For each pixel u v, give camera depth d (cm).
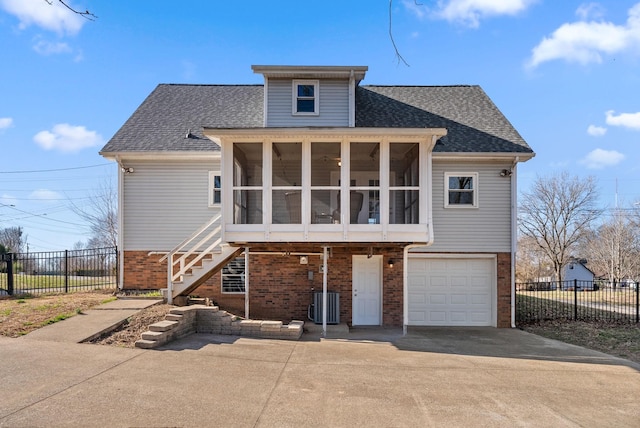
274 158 1091
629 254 3931
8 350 679
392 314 1286
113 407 485
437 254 1314
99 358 668
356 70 1312
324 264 1085
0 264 1504
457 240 1315
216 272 1205
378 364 749
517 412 529
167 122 1412
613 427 491
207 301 1152
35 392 516
